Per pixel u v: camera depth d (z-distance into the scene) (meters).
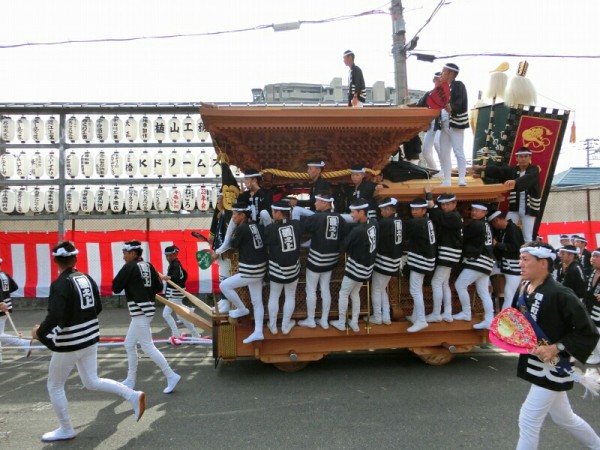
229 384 5.77
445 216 6.02
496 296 6.84
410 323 6.18
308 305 5.93
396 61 11.72
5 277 7.45
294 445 4.04
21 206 11.05
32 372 6.56
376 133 6.30
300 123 5.90
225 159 6.45
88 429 4.45
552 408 3.19
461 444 4.02
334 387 5.57
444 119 6.59
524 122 7.20
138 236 11.69
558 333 3.04
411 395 5.25
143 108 10.79
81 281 4.25
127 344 5.50
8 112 10.82
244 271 5.70
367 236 5.64
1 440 4.23
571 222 11.83
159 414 4.80
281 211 5.65
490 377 5.91
